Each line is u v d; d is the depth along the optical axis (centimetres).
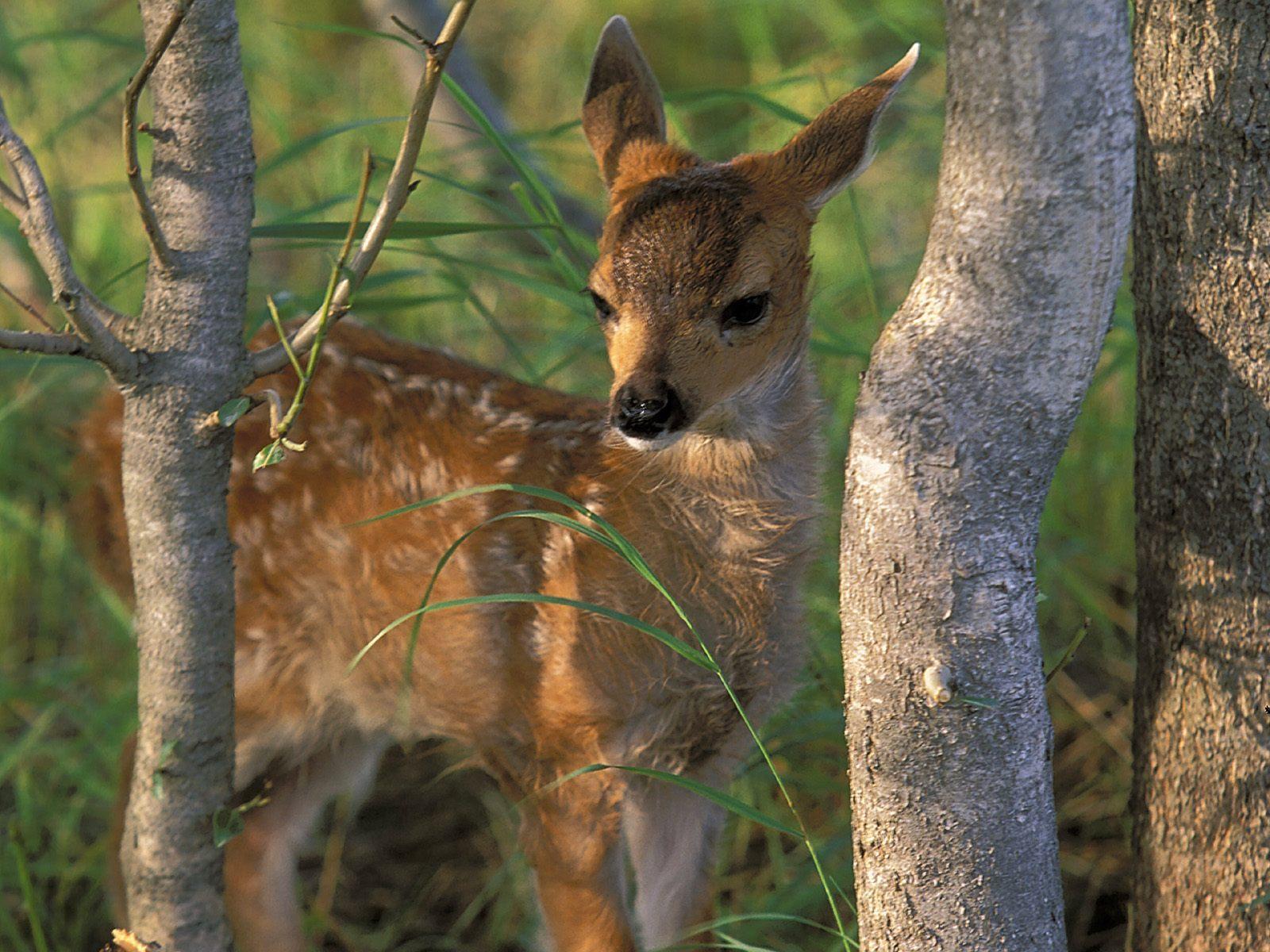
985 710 514
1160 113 574
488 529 708
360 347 783
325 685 772
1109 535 979
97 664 936
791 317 646
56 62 1307
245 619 775
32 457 1031
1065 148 454
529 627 697
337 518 746
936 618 507
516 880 823
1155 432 605
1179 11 559
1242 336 570
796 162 649
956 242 479
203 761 609
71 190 1098
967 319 483
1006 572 507
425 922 833
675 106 922
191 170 551
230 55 546
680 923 748
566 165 1348
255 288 1017
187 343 559
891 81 661
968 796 524
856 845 553
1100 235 465
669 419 597
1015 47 447
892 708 520
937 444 492
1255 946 602
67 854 849
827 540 816
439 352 786
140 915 634
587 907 709
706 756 718
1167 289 586
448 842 891
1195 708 606
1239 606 589
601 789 700
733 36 1541
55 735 930
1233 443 579
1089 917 786
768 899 772
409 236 679
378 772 945
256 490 762
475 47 1515
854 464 511
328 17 1548
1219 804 604
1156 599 618
